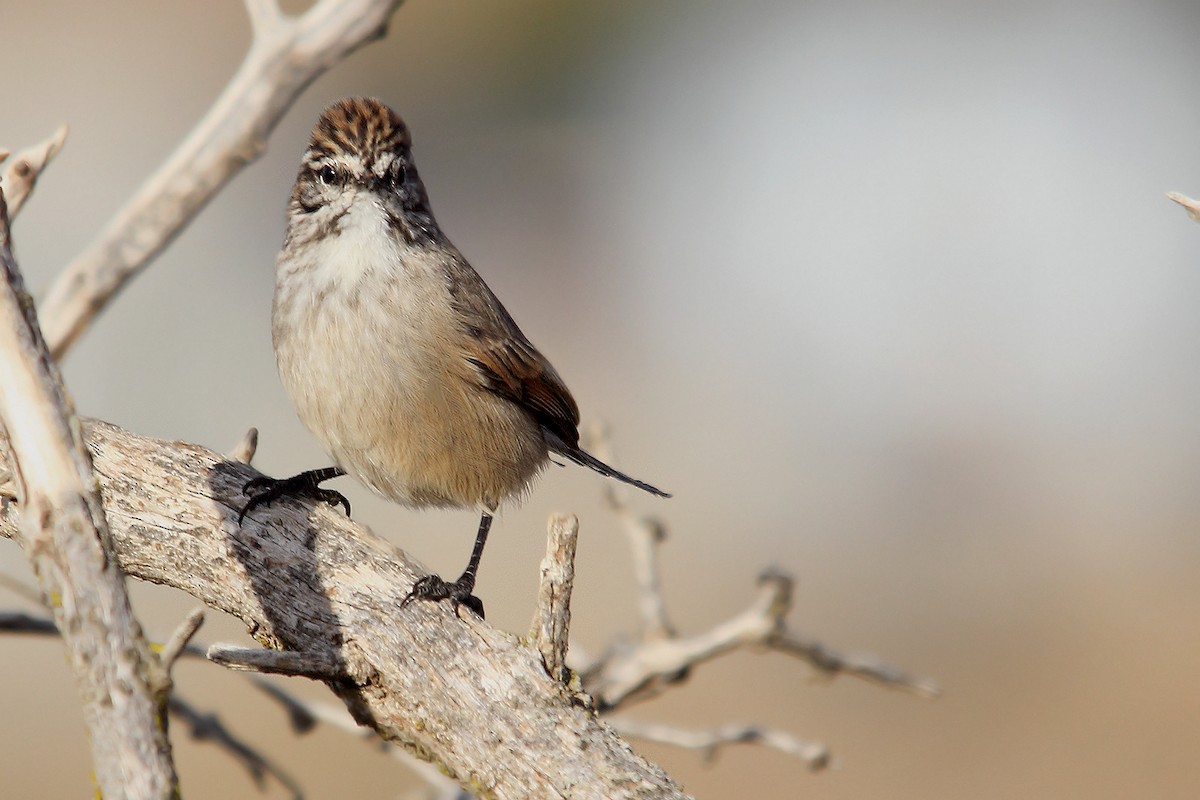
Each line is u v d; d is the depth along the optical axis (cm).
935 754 1295
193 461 602
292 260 680
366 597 559
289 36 756
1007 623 1527
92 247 735
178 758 1245
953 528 1753
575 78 2652
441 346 680
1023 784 1243
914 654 1474
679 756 1289
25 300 404
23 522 387
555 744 510
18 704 1345
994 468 1881
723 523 1748
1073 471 1862
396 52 2581
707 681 1440
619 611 1507
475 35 2609
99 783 371
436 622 548
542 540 1653
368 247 670
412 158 709
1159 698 1379
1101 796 1220
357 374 665
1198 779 1248
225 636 1346
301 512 589
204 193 745
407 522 1692
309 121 2428
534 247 2511
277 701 687
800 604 1576
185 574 583
